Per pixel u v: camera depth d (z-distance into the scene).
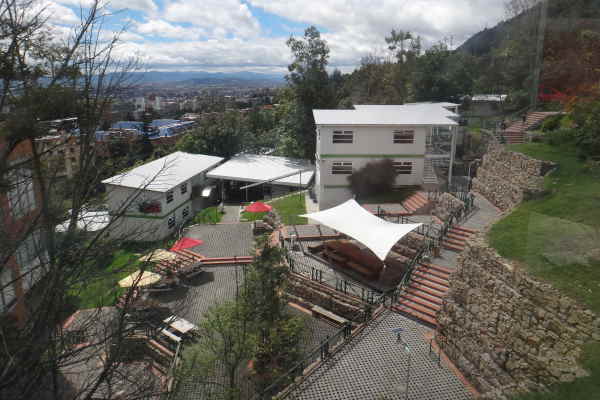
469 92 56.34
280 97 69.56
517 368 11.49
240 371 15.76
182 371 12.69
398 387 12.80
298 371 14.16
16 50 6.98
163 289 22.88
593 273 10.29
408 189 32.50
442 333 14.87
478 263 14.24
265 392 12.85
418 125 31.48
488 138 34.59
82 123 7.75
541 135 21.55
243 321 13.95
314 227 29.09
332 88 53.66
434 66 57.66
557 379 9.88
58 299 7.62
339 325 18.45
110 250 8.51
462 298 14.63
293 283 21.38
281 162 49.66
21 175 7.87
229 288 23.81
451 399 12.37
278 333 15.05
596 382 8.83
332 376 13.42
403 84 67.75
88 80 7.54
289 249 25.22
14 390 6.90
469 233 21.86
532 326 11.38
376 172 32.72
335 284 20.62
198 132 56.94
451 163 31.39
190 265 25.36
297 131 53.78
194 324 19.66
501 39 42.16
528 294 11.63
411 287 18.48
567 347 10.25
